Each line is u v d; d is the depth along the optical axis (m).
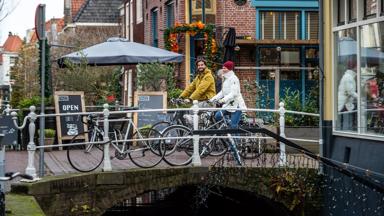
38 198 10.43
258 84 21.97
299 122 16.47
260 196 12.20
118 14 41.31
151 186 11.62
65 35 39.56
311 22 22.59
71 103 15.77
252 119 16.44
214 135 12.35
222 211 15.05
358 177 10.40
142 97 16.09
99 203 11.19
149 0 28.34
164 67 20.38
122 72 31.38
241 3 22.39
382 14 10.95
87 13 41.31
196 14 22.78
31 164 10.67
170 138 11.84
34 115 10.85
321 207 12.13
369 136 11.22
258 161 12.32
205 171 11.94
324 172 12.11
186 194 15.40
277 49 21.89
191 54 22.75
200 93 13.49
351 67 12.05
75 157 13.20
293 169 12.14
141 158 13.03
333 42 12.68
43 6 11.24
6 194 10.28
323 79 12.74
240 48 22.17
